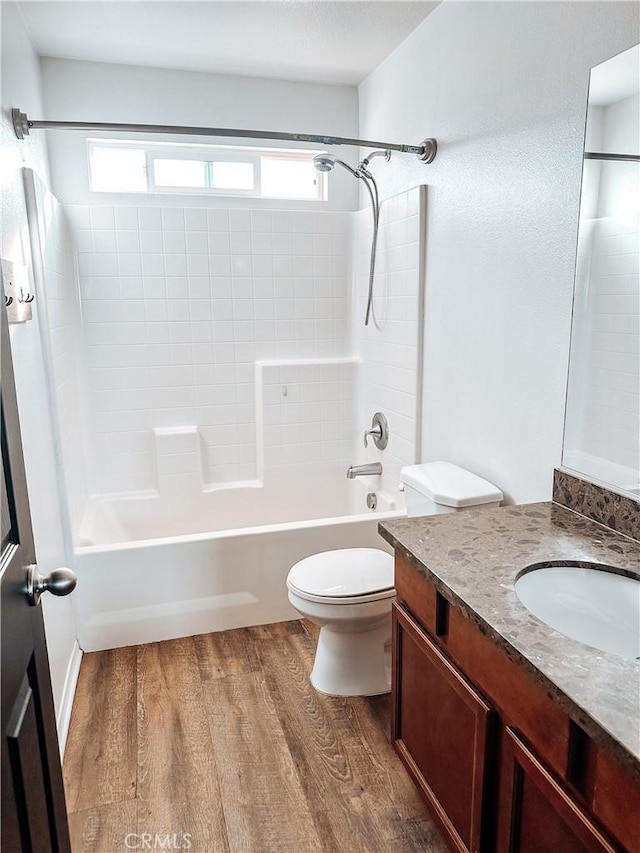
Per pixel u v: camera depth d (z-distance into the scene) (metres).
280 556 2.54
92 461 3.13
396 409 2.87
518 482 1.96
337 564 2.17
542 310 1.78
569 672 0.95
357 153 3.25
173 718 2.00
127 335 3.08
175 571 2.43
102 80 2.86
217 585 2.49
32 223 2.12
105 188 3.03
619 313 1.47
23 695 0.91
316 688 2.14
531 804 1.09
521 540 1.46
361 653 2.12
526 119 1.80
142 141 2.98
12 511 0.93
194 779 1.74
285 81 3.10
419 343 2.59
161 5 2.25
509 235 1.92
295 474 3.40
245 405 3.32
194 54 2.75
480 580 1.26
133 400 3.14
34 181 2.11
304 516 3.45
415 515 2.19
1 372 0.92
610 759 0.87
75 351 2.96
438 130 2.34
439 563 1.34
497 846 1.22
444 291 2.37
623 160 1.43
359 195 3.30
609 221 1.48
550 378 1.76
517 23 1.81
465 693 1.26
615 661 0.98
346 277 3.37
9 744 0.81
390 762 1.80
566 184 1.64
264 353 3.31
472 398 2.21
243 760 1.81
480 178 2.07
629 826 0.85
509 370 1.97
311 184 3.33
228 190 3.17
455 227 2.26
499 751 1.18
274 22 2.41
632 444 1.45
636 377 1.43
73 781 1.73
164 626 2.46
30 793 0.90
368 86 3.04
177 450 3.19
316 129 3.18
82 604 2.35
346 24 2.43
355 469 3.08
